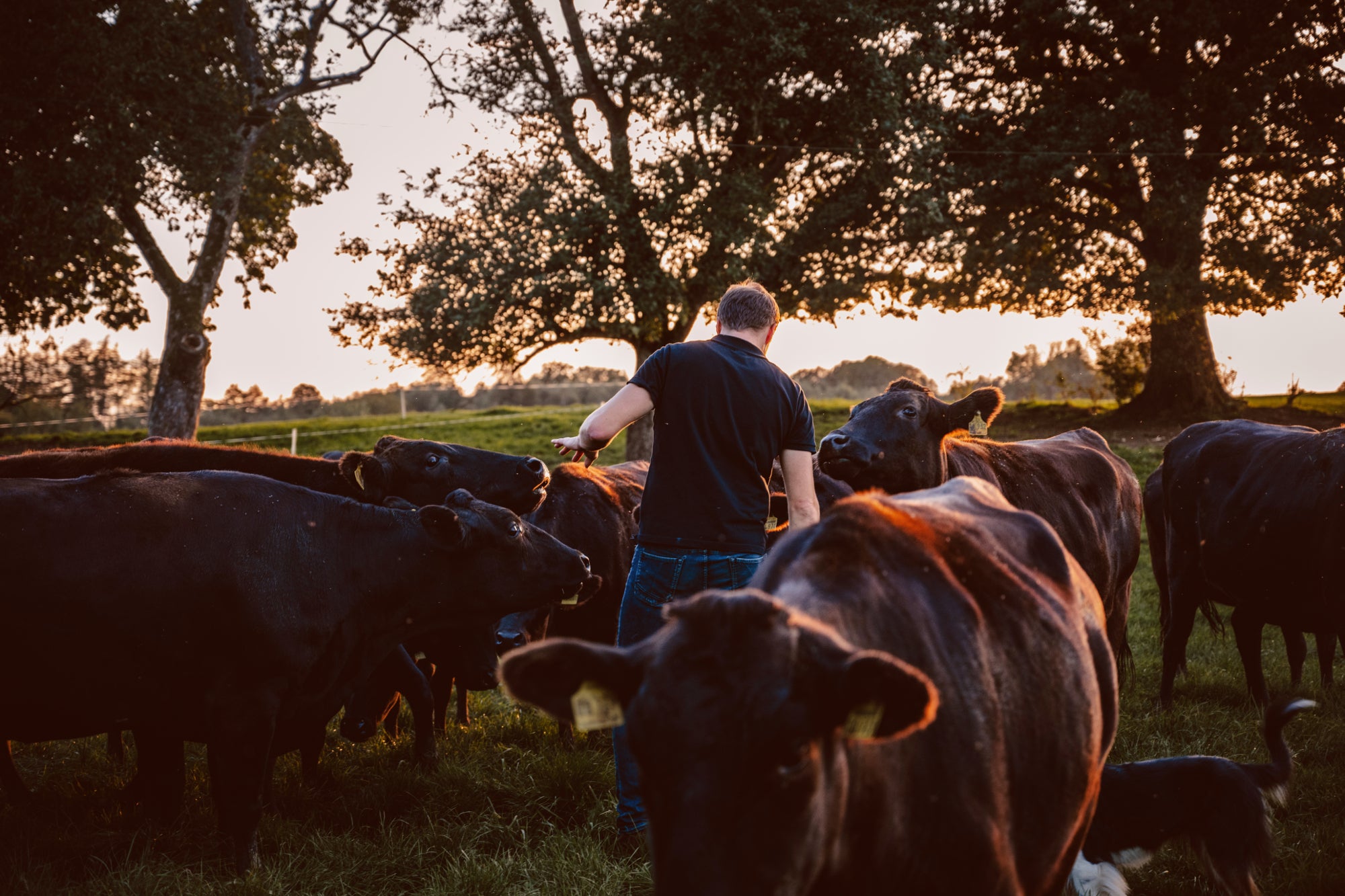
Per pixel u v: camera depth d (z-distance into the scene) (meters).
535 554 4.55
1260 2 23.06
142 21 19.19
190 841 4.47
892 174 20.34
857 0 19.30
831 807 1.76
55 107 18.03
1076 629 2.68
